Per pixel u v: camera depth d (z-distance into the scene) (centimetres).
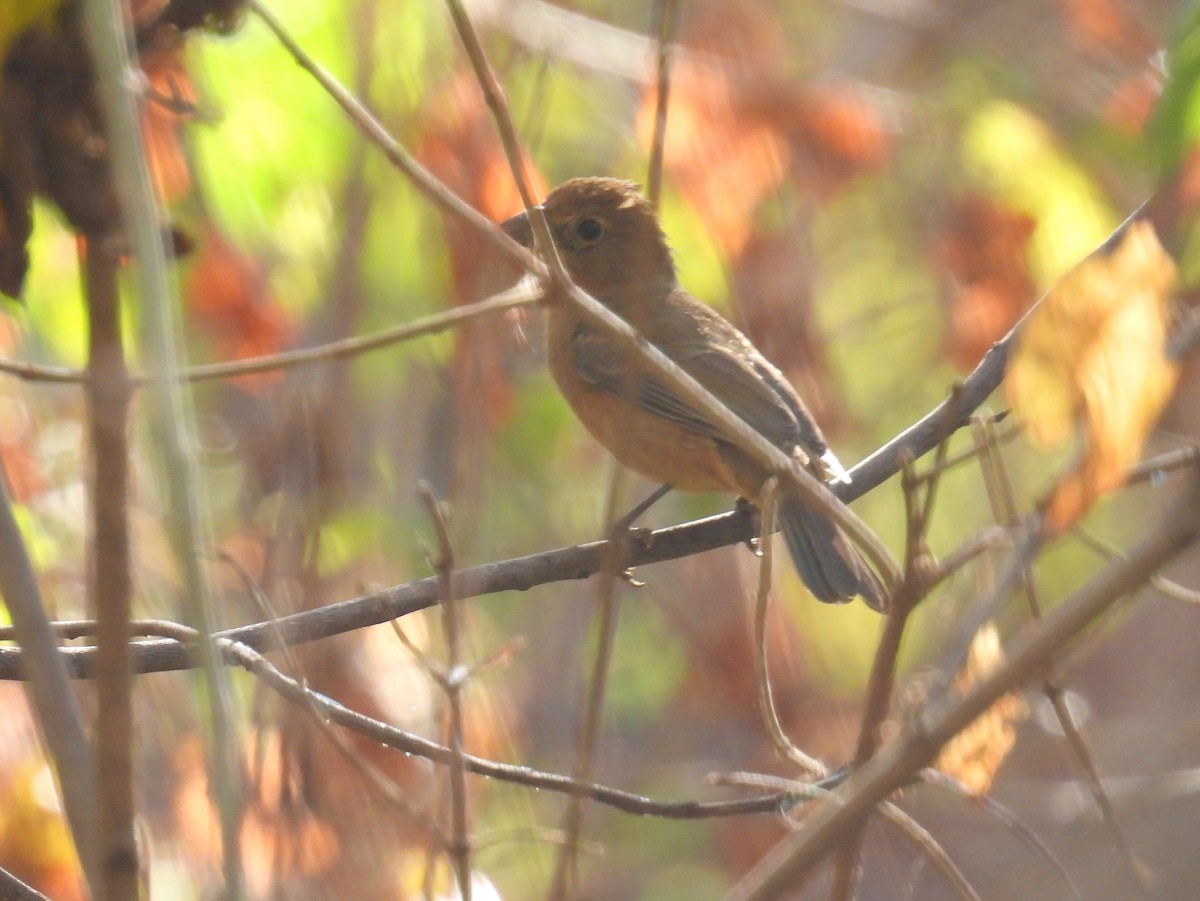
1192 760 1466
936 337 1330
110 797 439
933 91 1304
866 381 1445
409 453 1174
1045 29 1312
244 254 1119
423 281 1176
